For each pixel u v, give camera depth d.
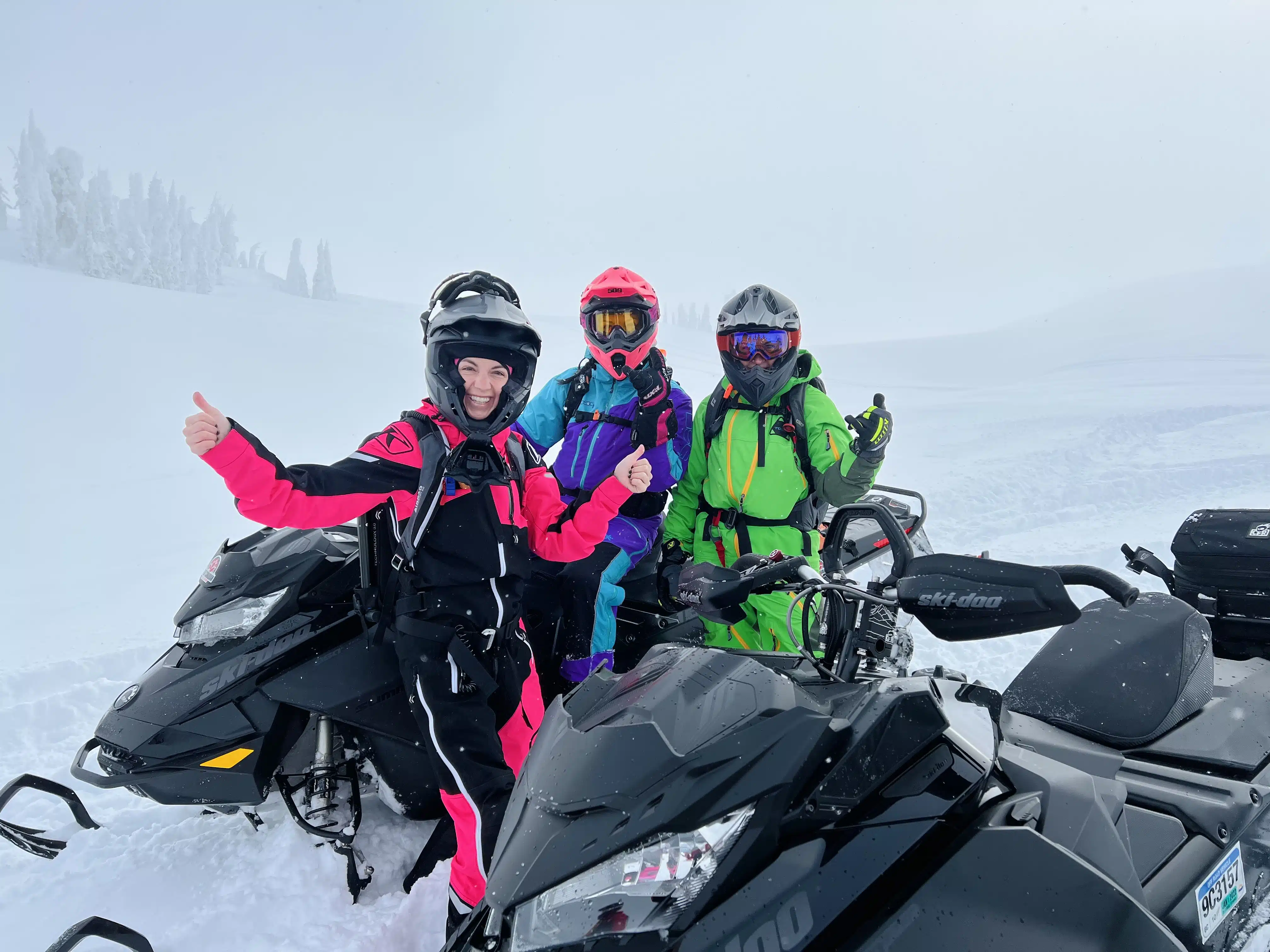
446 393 2.44
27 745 4.09
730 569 1.81
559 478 3.56
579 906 1.17
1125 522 7.77
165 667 2.77
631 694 1.43
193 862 2.88
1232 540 2.76
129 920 2.60
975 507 8.80
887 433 3.15
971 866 1.28
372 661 2.69
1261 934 2.08
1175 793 2.12
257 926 2.53
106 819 3.33
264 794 2.65
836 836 1.26
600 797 1.23
